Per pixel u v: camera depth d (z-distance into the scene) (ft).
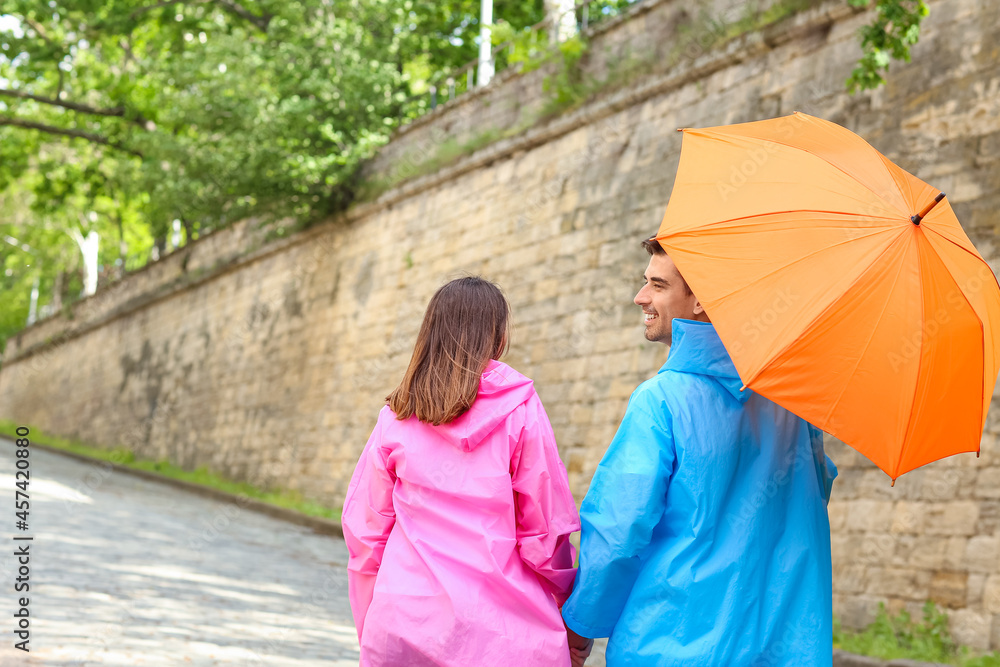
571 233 41.63
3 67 87.45
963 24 26.45
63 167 101.65
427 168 53.62
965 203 25.34
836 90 30.32
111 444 97.81
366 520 7.98
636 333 36.73
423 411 7.61
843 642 24.04
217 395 76.02
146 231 134.00
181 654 16.70
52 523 34.63
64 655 15.33
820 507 7.94
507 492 7.61
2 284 168.96
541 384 41.09
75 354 115.55
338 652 19.51
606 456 7.78
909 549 24.45
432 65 74.69
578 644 8.29
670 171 36.91
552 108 44.27
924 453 7.47
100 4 78.54
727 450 7.63
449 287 7.91
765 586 7.52
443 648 7.25
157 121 86.89
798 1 32.22
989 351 7.68
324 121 61.82
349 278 60.54
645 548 7.63
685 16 38.04
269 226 72.90
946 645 22.80
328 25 62.95
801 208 7.51
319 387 61.11
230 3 82.74
